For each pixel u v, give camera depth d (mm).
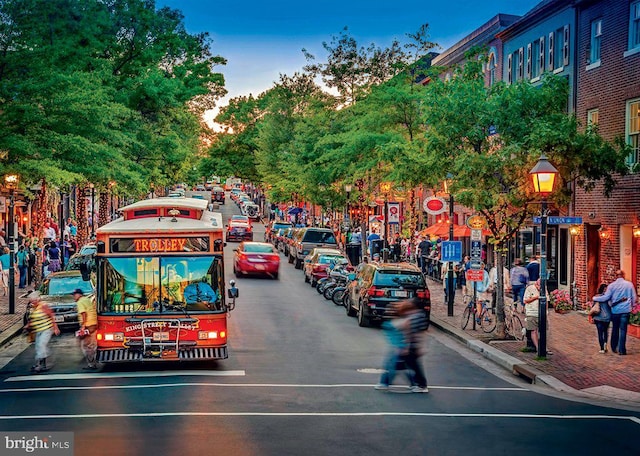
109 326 16469
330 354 19406
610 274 26406
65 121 26688
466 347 21328
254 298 31281
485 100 22031
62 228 56938
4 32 24812
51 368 17391
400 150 30156
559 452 10695
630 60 25578
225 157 90312
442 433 11609
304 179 50375
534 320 19297
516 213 21828
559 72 31000
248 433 11312
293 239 48250
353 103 43531
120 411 12750
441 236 40375
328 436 11258
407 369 16047
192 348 16625
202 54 45625
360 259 46781
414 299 15023
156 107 40156
